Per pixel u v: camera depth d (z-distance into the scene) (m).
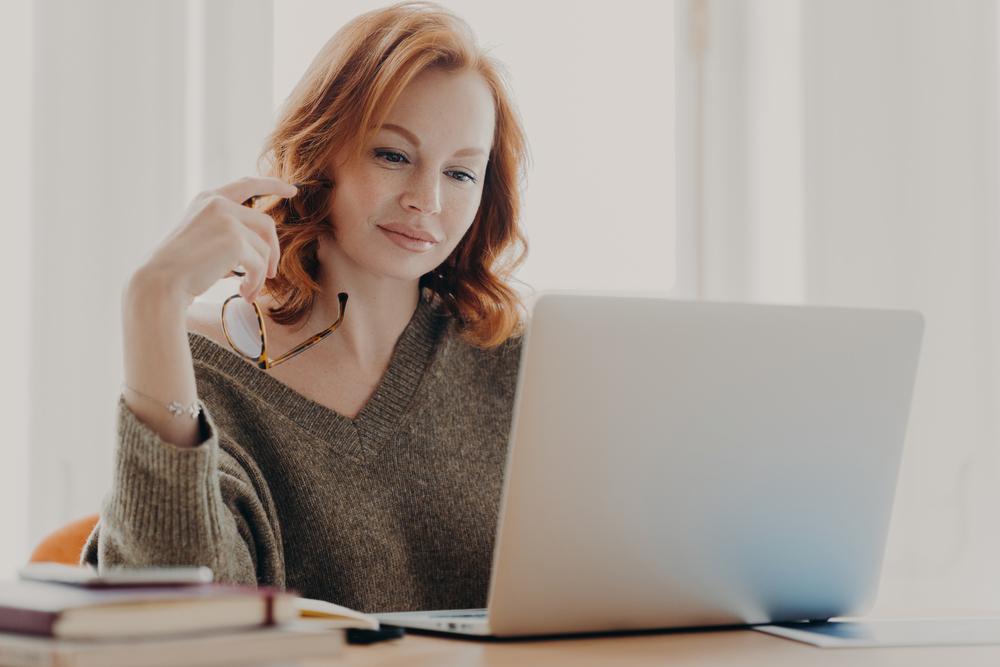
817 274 2.70
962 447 2.70
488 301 1.51
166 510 0.98
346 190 1.38
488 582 1.42
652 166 2.69
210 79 2.37
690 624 1.03
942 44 2.76
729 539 1.00
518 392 0.90
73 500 2.25
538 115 2.62
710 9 2.73
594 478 0.93
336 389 1.43
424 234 1.38
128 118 2.31
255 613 0.68
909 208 2.73
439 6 1.46
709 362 0.96
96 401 2.27
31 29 2.27
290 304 1.43
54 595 0.67
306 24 2.43
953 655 0.92
